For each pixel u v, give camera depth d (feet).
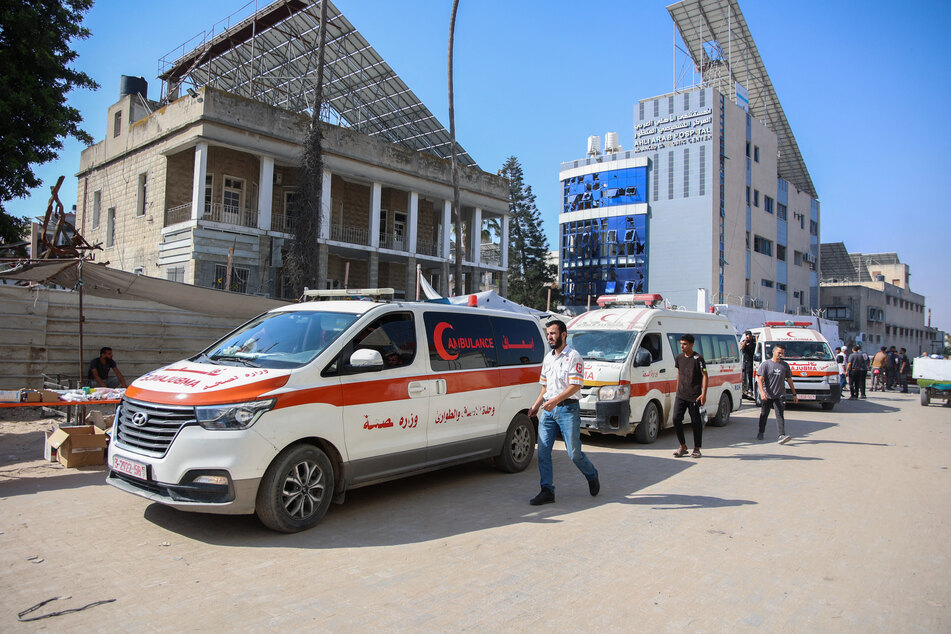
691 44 163.84
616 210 160.25
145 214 83.61
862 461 29.27
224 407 15.43
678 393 29.68
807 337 56.29
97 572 13.58
